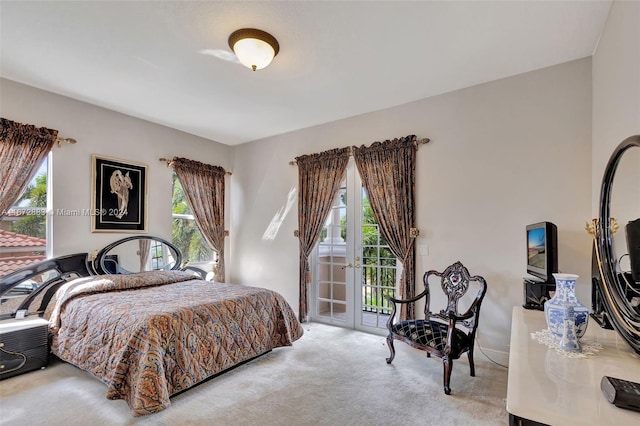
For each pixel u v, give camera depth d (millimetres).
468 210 3324
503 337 3107
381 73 3057
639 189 1459
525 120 3051
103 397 2443
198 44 2572
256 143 5215
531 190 3008
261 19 2258
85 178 3691
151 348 2289
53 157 3461
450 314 2617
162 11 2174
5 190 3088
